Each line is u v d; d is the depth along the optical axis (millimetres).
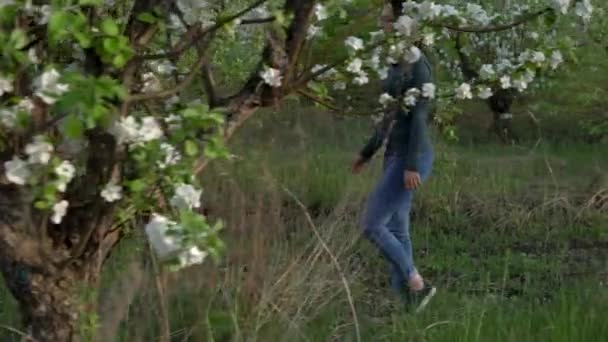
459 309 9547
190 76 5328
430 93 7660
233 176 9594
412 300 10188
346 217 10508
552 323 8867
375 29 6148
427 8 6027
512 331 8641
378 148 10375
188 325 7809
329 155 16484
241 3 5570
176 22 5355
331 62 6055
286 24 5379
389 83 9156
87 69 5094
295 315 8023
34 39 4930
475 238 13859
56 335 5602
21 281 5492
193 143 4832
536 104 21656
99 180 5164
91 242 5508
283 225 9672
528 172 17484
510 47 19062
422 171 9992
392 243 10219
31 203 5215
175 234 4688
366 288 10625
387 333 8969
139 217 5906
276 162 13969
